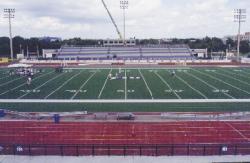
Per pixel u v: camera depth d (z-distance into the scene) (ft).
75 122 104.47
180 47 399.44
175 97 143.23
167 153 78.02
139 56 374.02
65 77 210.79
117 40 454.40
